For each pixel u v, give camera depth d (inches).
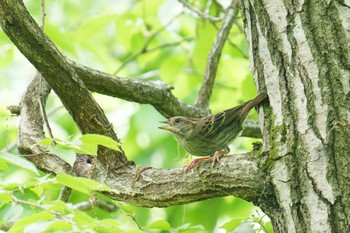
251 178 321.7
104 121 375.9
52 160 394.6
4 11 334.6
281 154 319.3
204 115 532.7
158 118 695.1
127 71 764.6
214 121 520.4
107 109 711.1
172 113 511.2
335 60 319.9
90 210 520.1
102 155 370.9
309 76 322.7
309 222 305.3
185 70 678.5
